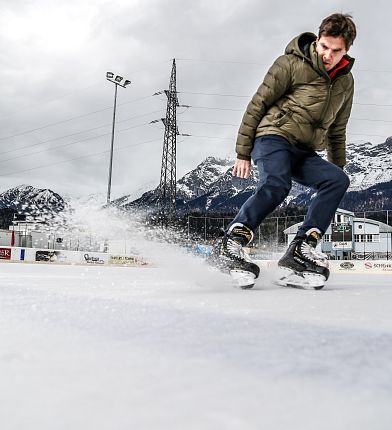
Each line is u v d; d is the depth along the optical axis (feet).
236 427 0.79
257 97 6.88
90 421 0.83
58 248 64.03
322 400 0.96
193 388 1.05
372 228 129.59
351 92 7.34
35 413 0.88
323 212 6.66
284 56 6.79
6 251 58.75
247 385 1.07
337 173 6.82
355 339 1.76
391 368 1.28
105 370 1.23
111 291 4.33
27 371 1.22
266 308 3.02
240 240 6.03
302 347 1.57
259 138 6.90
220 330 1.94
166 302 3.22
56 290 4.36
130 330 1.92
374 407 0.92
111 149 72.84
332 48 6.46
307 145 6.92
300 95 6.72
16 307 2.76
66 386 1.07
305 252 6.37
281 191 6.48
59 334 1.82
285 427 0.79
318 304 3.51
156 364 1.30
